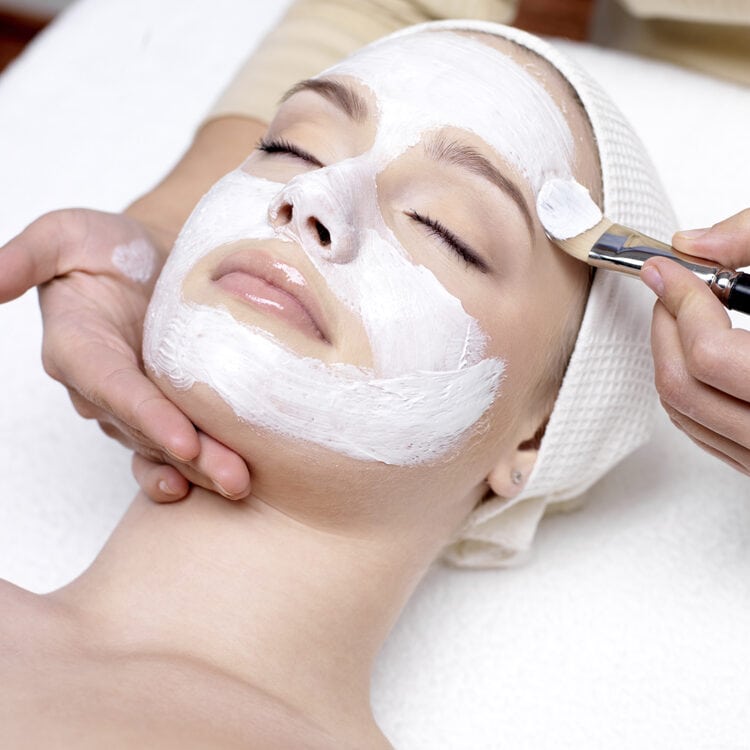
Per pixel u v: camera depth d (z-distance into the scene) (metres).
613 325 1.21
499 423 1.16
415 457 1.09
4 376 1.53
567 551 1.43
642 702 1.32
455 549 1.39
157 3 1.98
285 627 1.10
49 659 1.01
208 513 1.12
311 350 1.02
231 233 1.08
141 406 1.06
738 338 0.97
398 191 1.09
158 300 1.09
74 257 1.28
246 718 1.01
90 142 1.83
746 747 1.29
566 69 1.23
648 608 1.38
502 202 1.10
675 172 1.69
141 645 1.06
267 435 1.04
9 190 1.77
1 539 1.39
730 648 1.35
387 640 1.36
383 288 1.04
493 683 1.34
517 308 1.12
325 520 1.12
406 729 1.31
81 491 1.43
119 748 0.90
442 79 1.15
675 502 1.46
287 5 1.98
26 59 1.93
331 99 1.16
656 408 1.38
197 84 1.90
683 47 1.89
